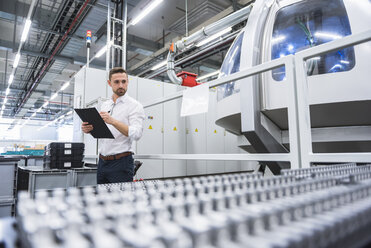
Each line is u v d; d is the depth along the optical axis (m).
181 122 5.09
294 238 0.17
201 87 1.33
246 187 0.36
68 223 0.20
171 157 1.64
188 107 1.38
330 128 1.81
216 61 8.55
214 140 5.61
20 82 10.45
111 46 4.47
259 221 0.19
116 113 1.66
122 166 1.58
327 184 0.37
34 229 0.19
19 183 2.55
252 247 0.15
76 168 2.16
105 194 0.35
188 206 0.24
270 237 0.17
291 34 1.97
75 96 4.28
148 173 4.53
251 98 1.63
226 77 1.23
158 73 8.01
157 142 4.69
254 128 1.61
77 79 4.26
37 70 9.23
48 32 6.03
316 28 1.88
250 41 1.88
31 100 12.17
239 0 5.83
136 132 1.55
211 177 0.45
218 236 0.17
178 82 4.54
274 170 1.82
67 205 0.28
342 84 1.53
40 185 2.01
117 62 4.88
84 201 0.30
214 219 0.20
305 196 0.29
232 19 3.92
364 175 0.43
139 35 8.02
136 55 9.18
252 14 2.03
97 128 1.44
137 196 0.33
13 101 13.60
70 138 20.02
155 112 4.73
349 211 0.23
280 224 0.21
